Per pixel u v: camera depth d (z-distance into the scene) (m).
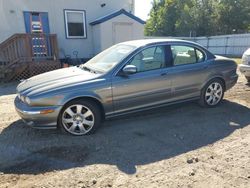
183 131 4.62
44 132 4.61
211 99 5.86
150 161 3.59
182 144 4.11
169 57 5.18
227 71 5.92
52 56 11.64
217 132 4.56
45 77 4.85
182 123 4.99
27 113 4.15
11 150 3.97
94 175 3.26
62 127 4.38
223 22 38.78
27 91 4.32
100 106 4.57
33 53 11.26
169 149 3.94
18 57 10.80
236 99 6.56
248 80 8.52
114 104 4.62
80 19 14.17
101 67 4.88
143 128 4.77
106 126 4.88
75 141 4.26
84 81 4.41
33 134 4.54
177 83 5.25
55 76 4.80
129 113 4.85
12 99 7.18
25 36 10.70
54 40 11.47
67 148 4.02
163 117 5.32
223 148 3.95
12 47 10.66
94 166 3.48
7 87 9.19
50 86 4.30
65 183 3.11
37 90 4.23
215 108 5.87
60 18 13.59
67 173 3.32
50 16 13.34
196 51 5.61
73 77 4.60
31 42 10.88
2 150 3.97
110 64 4.80
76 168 3.44
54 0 13.28
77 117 4.42
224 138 4.31
